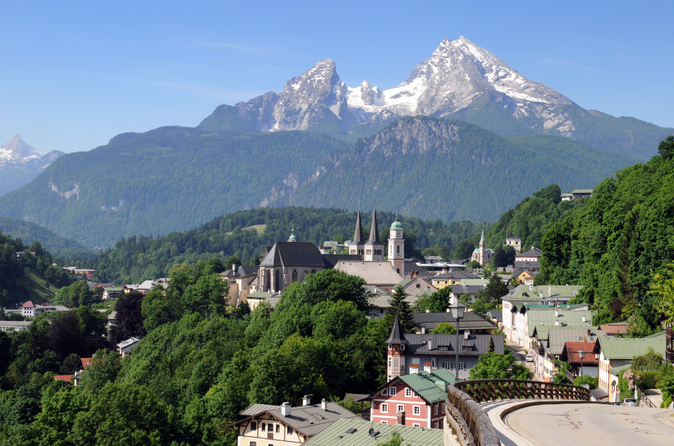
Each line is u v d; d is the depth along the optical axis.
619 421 30.94
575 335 108.75
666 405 63.84
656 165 165.50
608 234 154.38
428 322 170.75
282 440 87.81
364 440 72.19
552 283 196.12
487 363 109.94
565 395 46.88
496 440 16.16
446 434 23.62
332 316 160.88
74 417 101.44
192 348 174.88
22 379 190.88
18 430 101.31
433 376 102.31
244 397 113.00
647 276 112.50
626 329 111.19
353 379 133.75
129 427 97.00
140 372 162.75
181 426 105.88
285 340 152.38
